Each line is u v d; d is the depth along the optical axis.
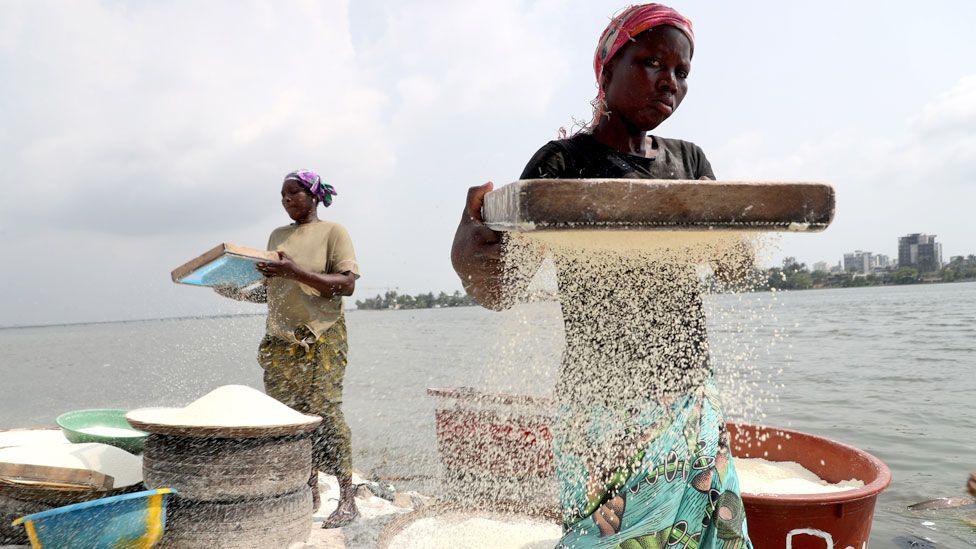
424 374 10.42
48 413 10.47
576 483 1.91
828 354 15.68
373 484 4.39
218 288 3.94
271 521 2.82
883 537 4.23
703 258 1.90
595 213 1.55
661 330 1.88
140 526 2.60
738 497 1.86
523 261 1.97
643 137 2.06
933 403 9.02
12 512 2.96
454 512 3.16
